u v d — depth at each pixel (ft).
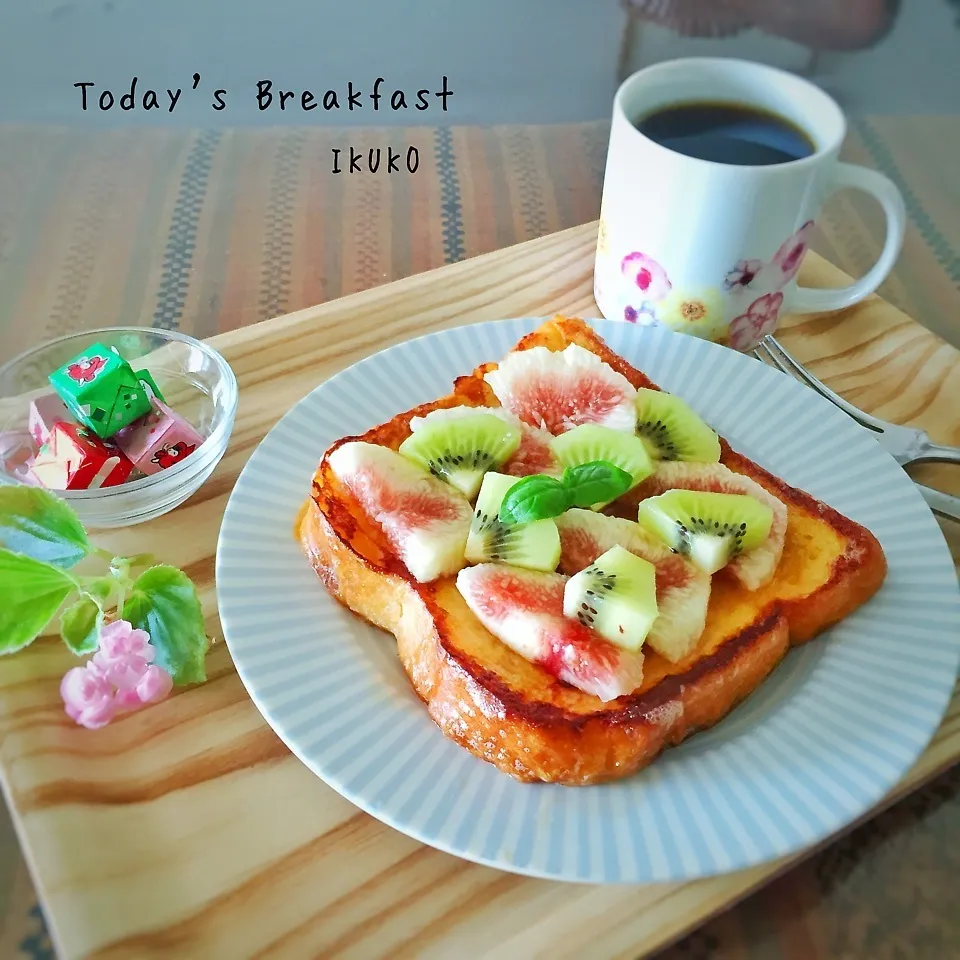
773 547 0.99
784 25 2.15
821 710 0.92
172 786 0.89
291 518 1.04
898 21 2.19
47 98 1.76
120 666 0.92
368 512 1.00
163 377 1.24
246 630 0.93
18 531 0.97
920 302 1.49
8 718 0.92
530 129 1.79
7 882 0.90
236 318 1.40
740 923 0.88
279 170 1.66
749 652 0.92
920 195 1.68
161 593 0.97
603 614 0.88
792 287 1.29
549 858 0.80
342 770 0.85
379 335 1.33
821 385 1.27
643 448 1.03
